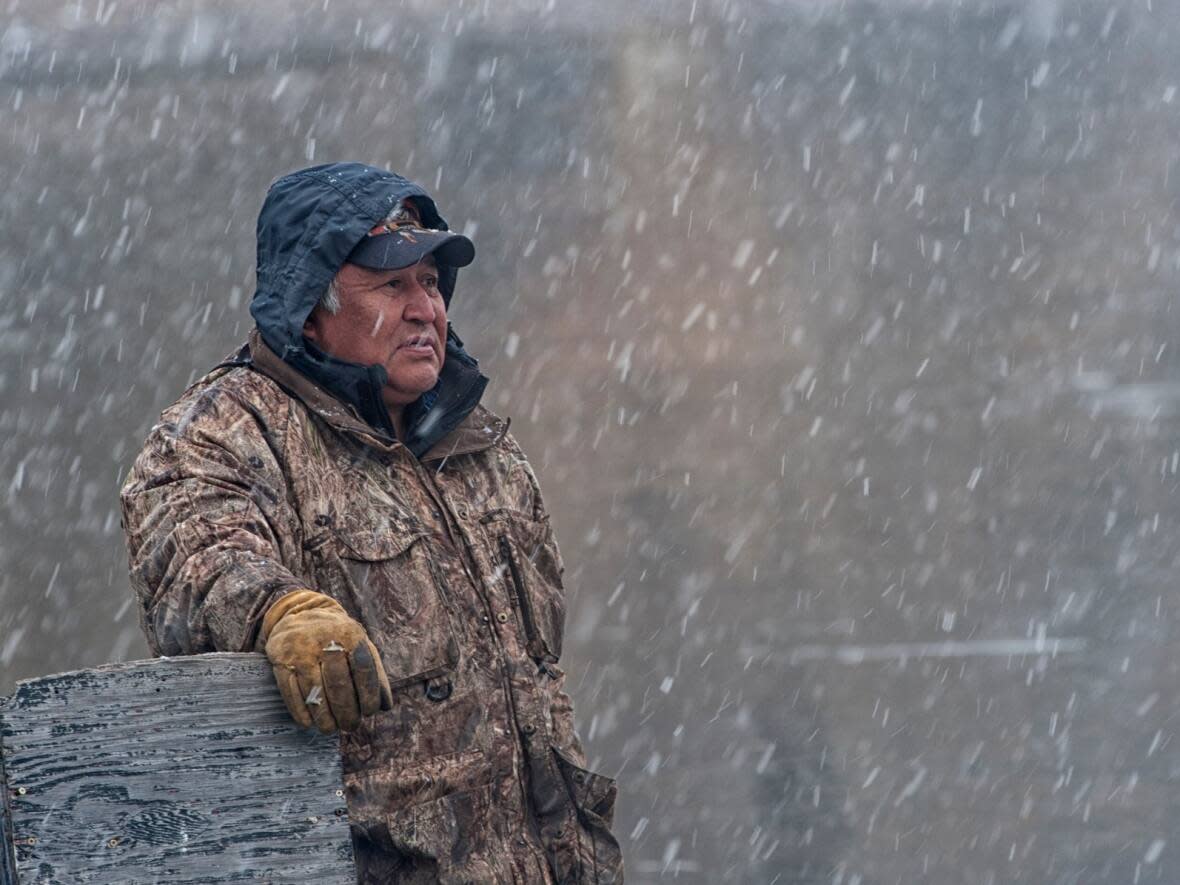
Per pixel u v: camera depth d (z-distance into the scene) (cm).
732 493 3416
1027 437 3591
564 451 3791
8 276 2878
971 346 4094
